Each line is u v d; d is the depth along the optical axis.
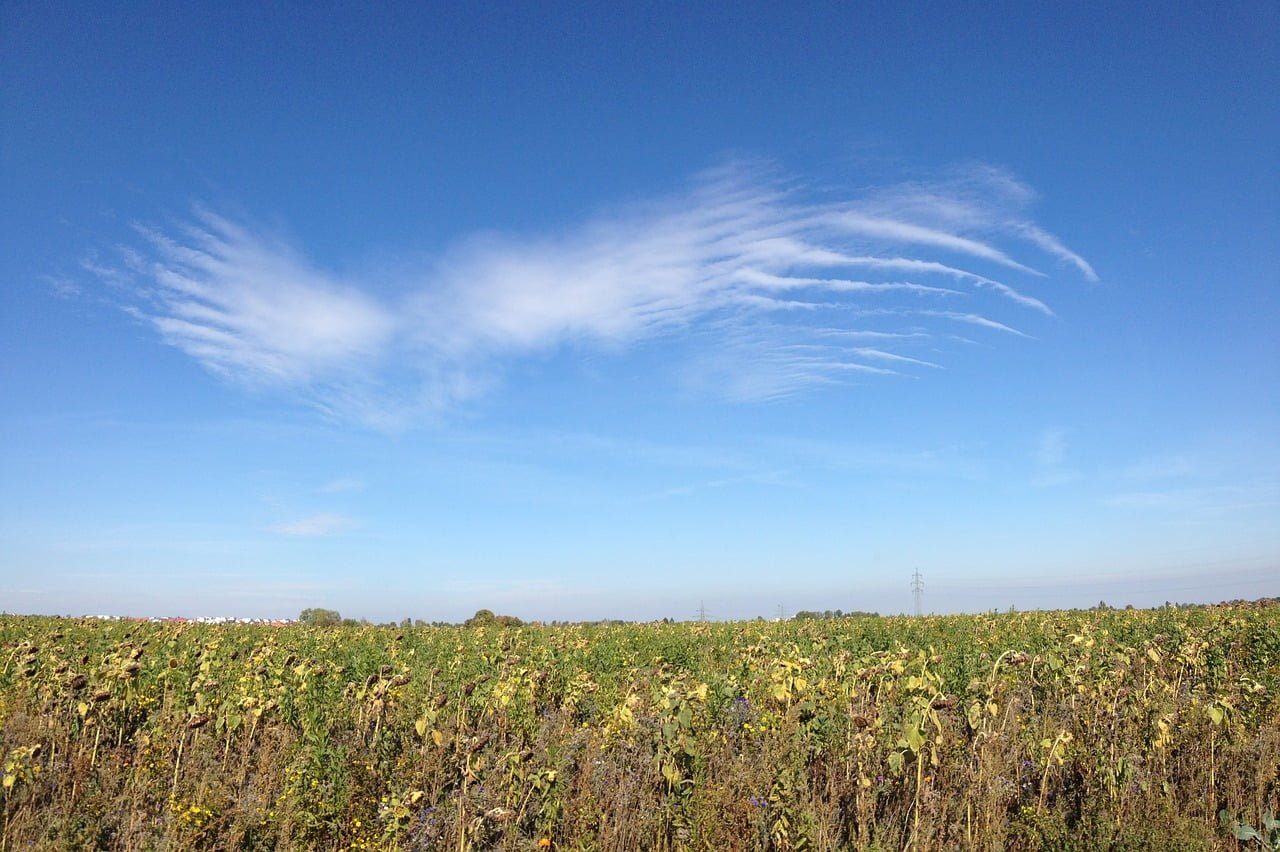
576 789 8.80
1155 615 26.92
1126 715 10.41
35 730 10.25
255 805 8.67
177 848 7.72
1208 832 8.20
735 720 10.09
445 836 8.30
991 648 19.20
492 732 10.59
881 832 7.87
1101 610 32.50
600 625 32.34
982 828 8.27
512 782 8.85
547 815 8.30
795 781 8.37
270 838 8.17
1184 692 12.23
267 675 13.12
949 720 9.61
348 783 8.84
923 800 8.41
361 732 10.91
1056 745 9.09
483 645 21.41
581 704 13.20
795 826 7.86
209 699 11.66
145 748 10.00
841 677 11.71
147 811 8.46
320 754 9.36
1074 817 8.85
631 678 15.01
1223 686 12.59
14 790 8.56
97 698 10.73
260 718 11.86
